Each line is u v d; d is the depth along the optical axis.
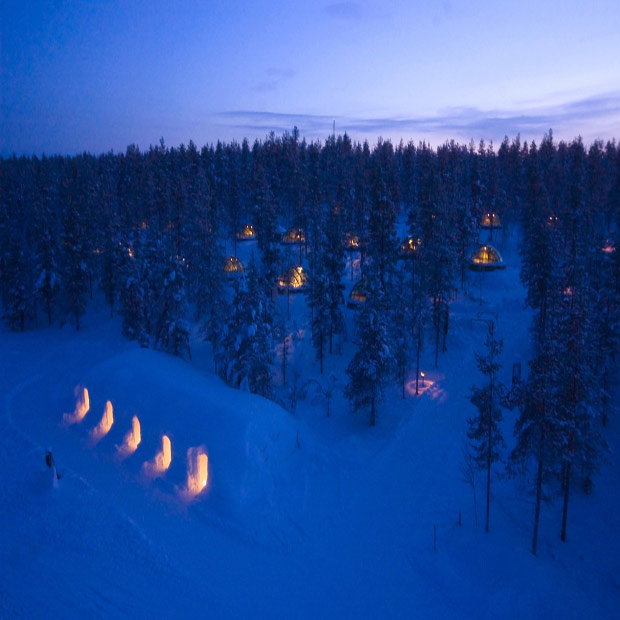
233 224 85.38
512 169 108.81
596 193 90.69
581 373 25.11
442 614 20.98
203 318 55.84
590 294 41.25
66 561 22.17
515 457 25.05
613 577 23.36
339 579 22.84
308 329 54.28
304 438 34.00
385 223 56.78
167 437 30.58
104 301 69.19
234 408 31.64
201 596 21.02
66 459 31.12
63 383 40.97
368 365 37.38
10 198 96.25
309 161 112.31
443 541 25.69
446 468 32.41
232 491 26.98
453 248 57.97
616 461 32.47
